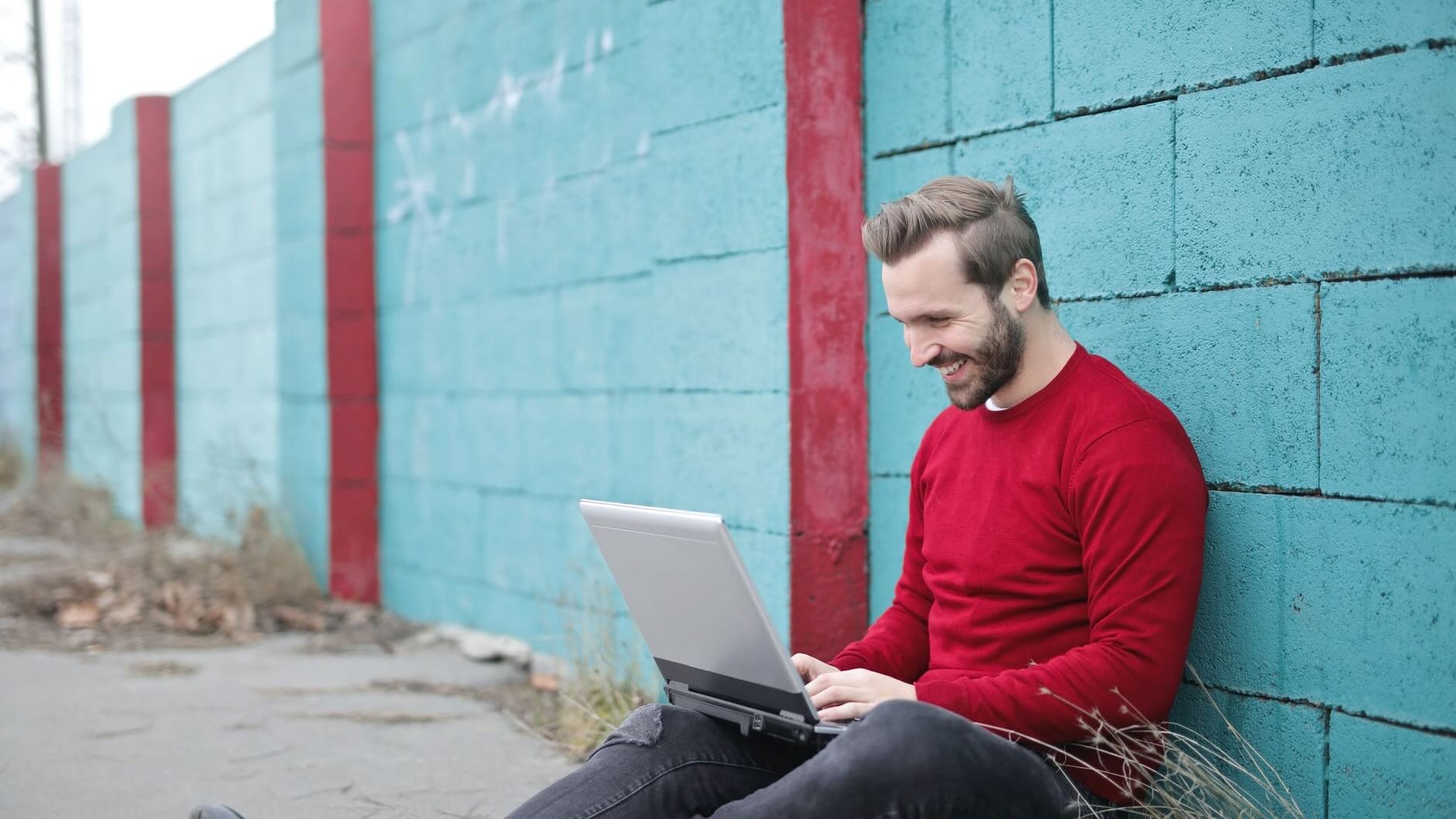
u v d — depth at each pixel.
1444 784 2.32
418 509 6.12
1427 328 2.34
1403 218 2.37
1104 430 2.18
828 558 3.63
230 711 4.44
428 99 5.91
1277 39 2.56
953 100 3.30
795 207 3.56
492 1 5.38
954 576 2.38
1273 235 2.57
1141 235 2.82
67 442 12.01
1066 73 2.99
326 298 6.38
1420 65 2.34
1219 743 2.68
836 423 3.62
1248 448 2.62
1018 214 2.24
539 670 4.89
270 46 7.67
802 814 1.88
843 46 3.57
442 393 5.88
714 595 2.08
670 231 4.04
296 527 6.75
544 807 2.14
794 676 2.02
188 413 9.48
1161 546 2.10
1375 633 2.42
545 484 5.12
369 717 4.35
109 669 5.19
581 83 4.83
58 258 12.78
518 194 5.25
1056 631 2.26
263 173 7.79
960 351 2.23
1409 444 2.37
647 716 2.22
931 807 1.85
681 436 4.03
